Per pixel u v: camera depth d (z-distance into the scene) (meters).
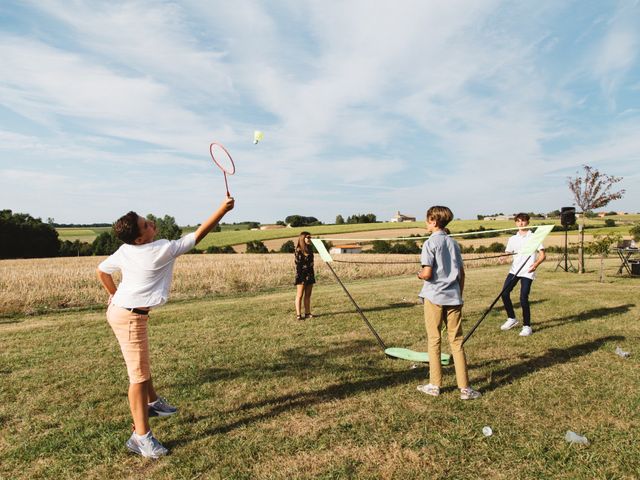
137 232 3.53
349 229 69.25
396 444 3.51
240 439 3.72
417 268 22.50
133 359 3.48
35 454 3.60
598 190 18.31
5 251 64.94
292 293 14.23
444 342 6.81
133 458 3.50
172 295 14.70
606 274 16.62
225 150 3.68
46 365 6.11
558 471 3.09
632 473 3.02
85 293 14.21
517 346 6.30
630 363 5.36
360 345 6.71
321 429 3.85
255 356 6.28
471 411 4.11
